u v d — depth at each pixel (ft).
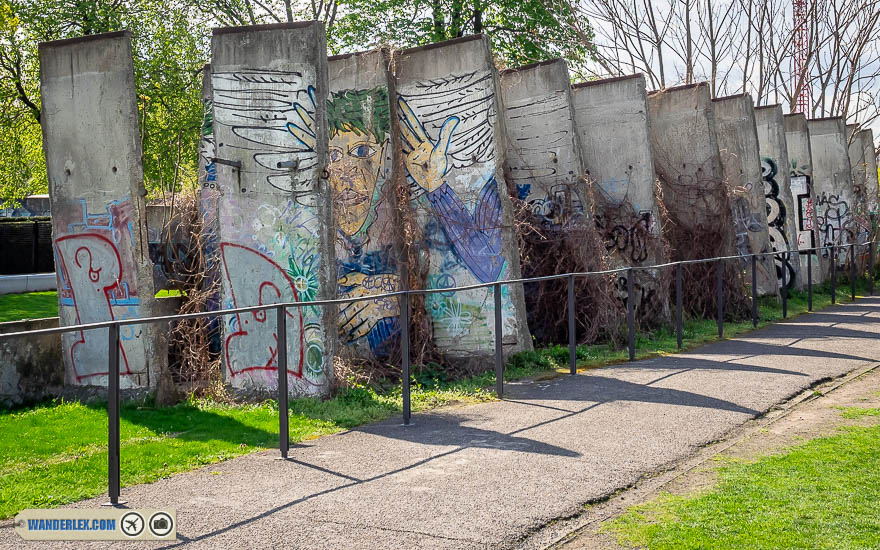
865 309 57.26
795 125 78.02
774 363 34.32
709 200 55.16
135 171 30.40
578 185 44.55
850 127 89.51
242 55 31.12
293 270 30.40
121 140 30.58
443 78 39.40
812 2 80.53
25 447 22.50
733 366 33.94
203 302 34.65
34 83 76.18
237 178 31.27
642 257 49.37
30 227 85.66
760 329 47.96
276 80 30.71
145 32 76.38
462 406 27.99
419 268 39.11
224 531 15.34
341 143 39.78
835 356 35.96
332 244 30.45
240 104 31.17
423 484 18.13
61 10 72.02
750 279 61.82
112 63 30.55
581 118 51.52
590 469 19.04
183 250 38.68
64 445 22.82
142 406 29.32
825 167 85.15
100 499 17.67
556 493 17.29
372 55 39.55
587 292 43.68
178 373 33.94
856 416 23.99
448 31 73.46
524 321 38.63
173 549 14.49
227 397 30.53
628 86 50.11
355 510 16.42
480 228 38.73
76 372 31.60
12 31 67.26
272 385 30.66
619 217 49.98
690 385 29.71
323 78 30.55
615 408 26.05
